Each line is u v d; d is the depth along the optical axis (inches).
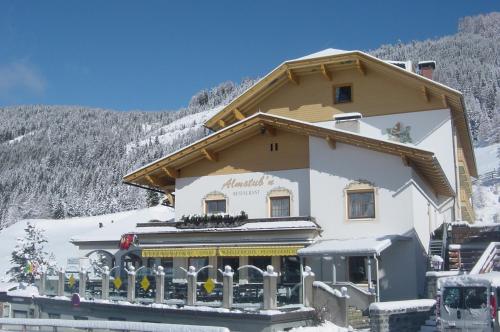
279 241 1101.7
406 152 1061.8
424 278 1135.6
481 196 4249.5
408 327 886.4
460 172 1663.4
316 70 1470.2
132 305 1096.2
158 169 1305.4
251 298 943.7
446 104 1347.2
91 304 1180.5
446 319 776.9
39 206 6515.8
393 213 1084.5
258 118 1208.8
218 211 1279.5
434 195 1371.8
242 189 1256.2
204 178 1300.4
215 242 1165.1
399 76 1374.3
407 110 1381.6
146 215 1723.7
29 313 1341.0
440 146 1350.9
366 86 1425.9
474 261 1109.1
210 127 1612.9
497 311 759.7
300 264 1094.4
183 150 1273.4
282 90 1515.7
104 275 1178.0
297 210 1195.3
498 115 6722.4
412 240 1059.3
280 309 917.8
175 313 1019.9
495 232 1175.0
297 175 1206.9
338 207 1133.1
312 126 1152.8
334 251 1001.5
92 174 7470.5
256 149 1258.6
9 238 3198.8
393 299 1060.5
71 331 975.0
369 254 978.7
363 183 1119.0
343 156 1145.4
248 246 1128.8
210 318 967.0
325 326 928.3
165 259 1364.4
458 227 1209.4
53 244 2888.8
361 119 1414.9
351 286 996.6
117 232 1521.9
